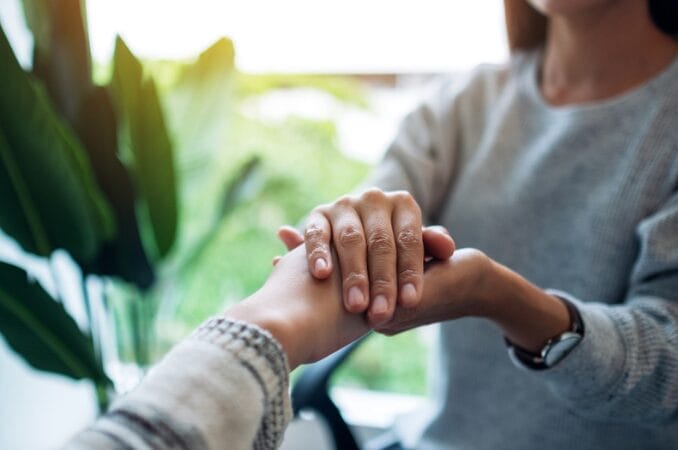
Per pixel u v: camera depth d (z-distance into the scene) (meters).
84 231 0.91
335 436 0.88
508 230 0.78
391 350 1.44
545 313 0.58
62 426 1.49
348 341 0.52
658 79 0.71
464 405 0.80
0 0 1.17
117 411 0.38
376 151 1.30
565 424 0.73
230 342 0.41
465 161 0.85
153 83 0.92
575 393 0.61
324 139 1.33
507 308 0.58
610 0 0.71
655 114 0.70
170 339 1.35
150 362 1.21
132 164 0.97
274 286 0.51
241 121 1.36
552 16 0.76
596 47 0.75
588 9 0.71
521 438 0.76
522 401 0.76
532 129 0.79
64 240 0.92
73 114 0.93
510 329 0.60
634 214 0.69
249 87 1.31
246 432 0.39
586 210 0.72
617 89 0.75
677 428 0.68
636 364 0.59
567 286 0.74
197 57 1.09
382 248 0.53
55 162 0.86
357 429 1.38
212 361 0.40
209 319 0.44
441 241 0.55
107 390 1.09
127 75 0.91
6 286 0.87
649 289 0.65
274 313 0.47
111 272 1.03
